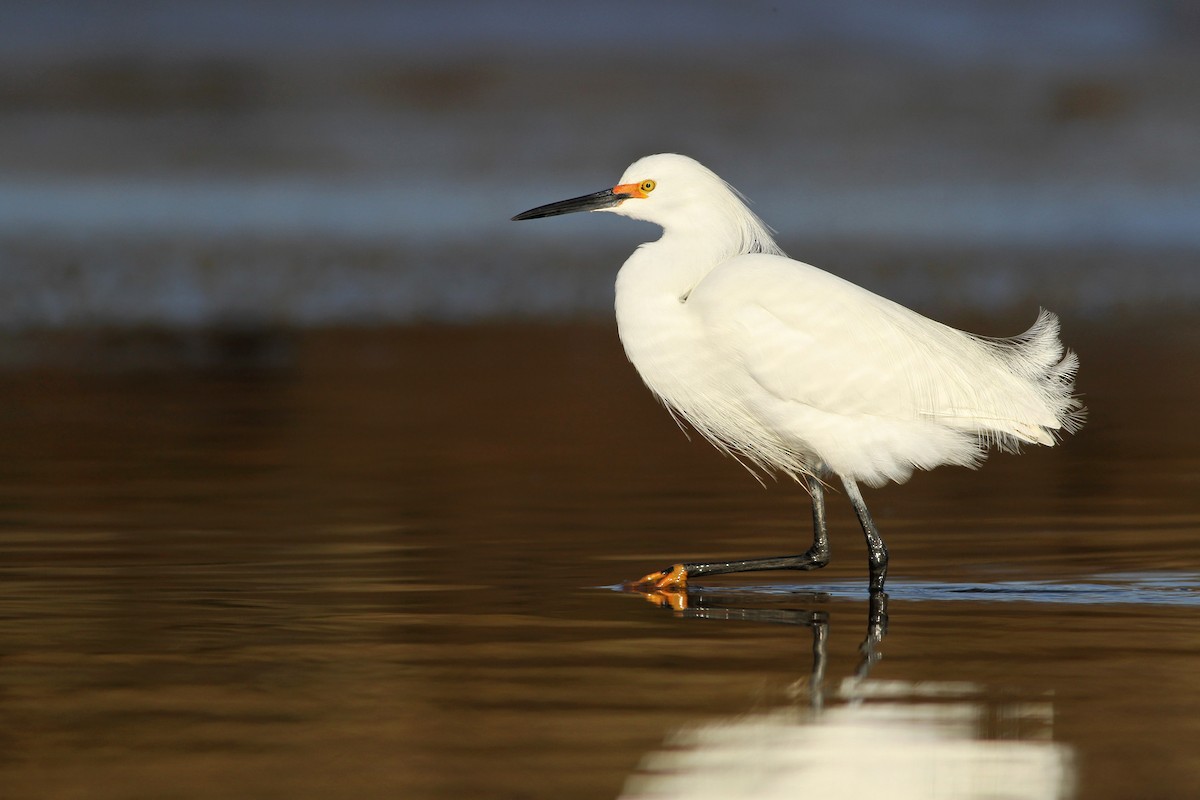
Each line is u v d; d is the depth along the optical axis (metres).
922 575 11.15
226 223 34.25
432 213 36.03
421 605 10.07
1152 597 10.31
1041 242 32.81
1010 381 11.31
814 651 8.97
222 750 7.16
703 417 12.02
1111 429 17.20
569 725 7.53
